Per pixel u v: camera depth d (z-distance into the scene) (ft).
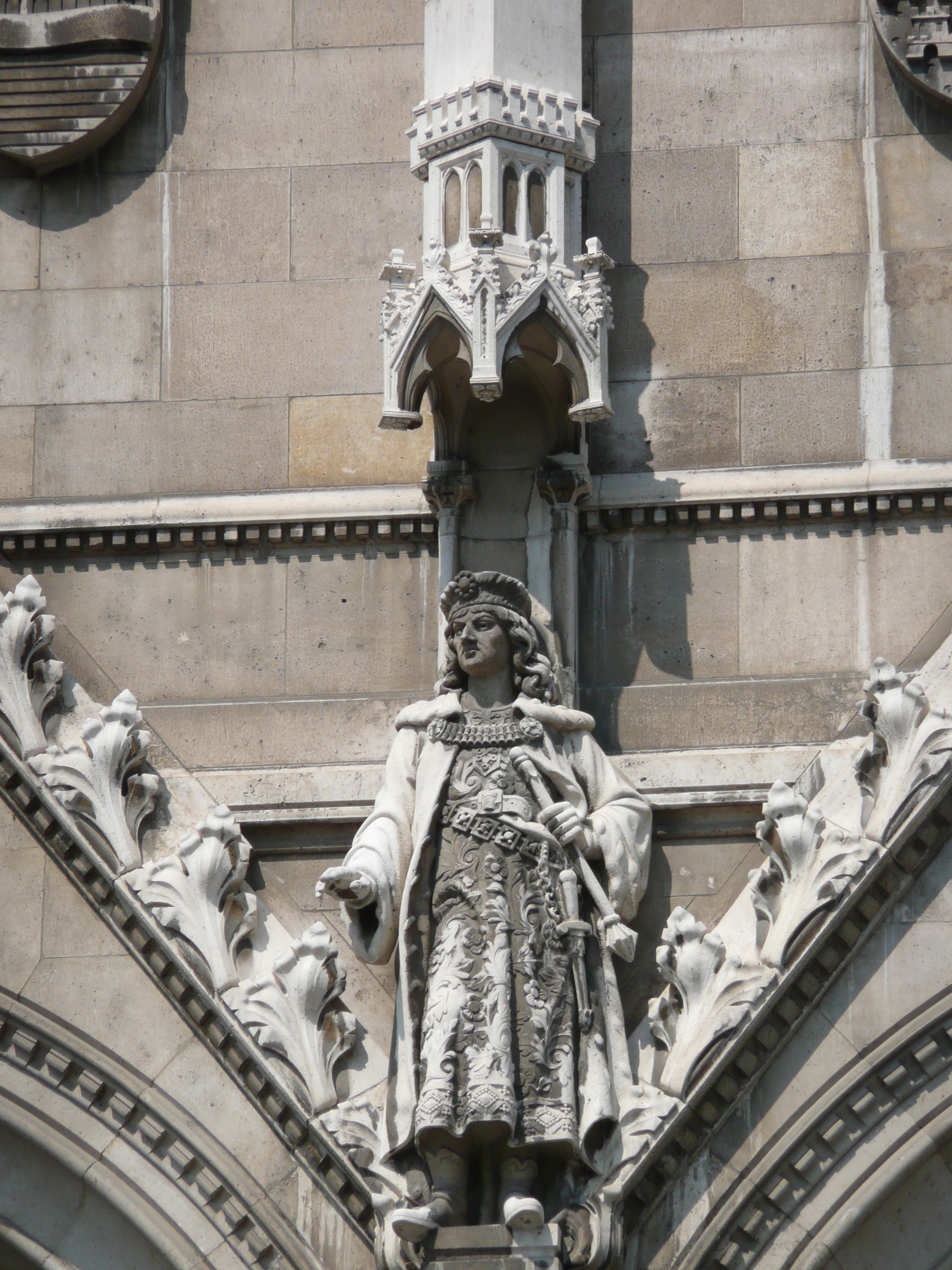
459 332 81.25
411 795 80.84
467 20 84.84
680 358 86.84
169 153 90.84
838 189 87.76
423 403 87.81
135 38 90.38
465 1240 75.20
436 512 85.30
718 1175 77.41
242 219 89.97
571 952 77.92
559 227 83.35
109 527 87.10
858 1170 77.36
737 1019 77.36
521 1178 75.97
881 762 80.38
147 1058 80.94
